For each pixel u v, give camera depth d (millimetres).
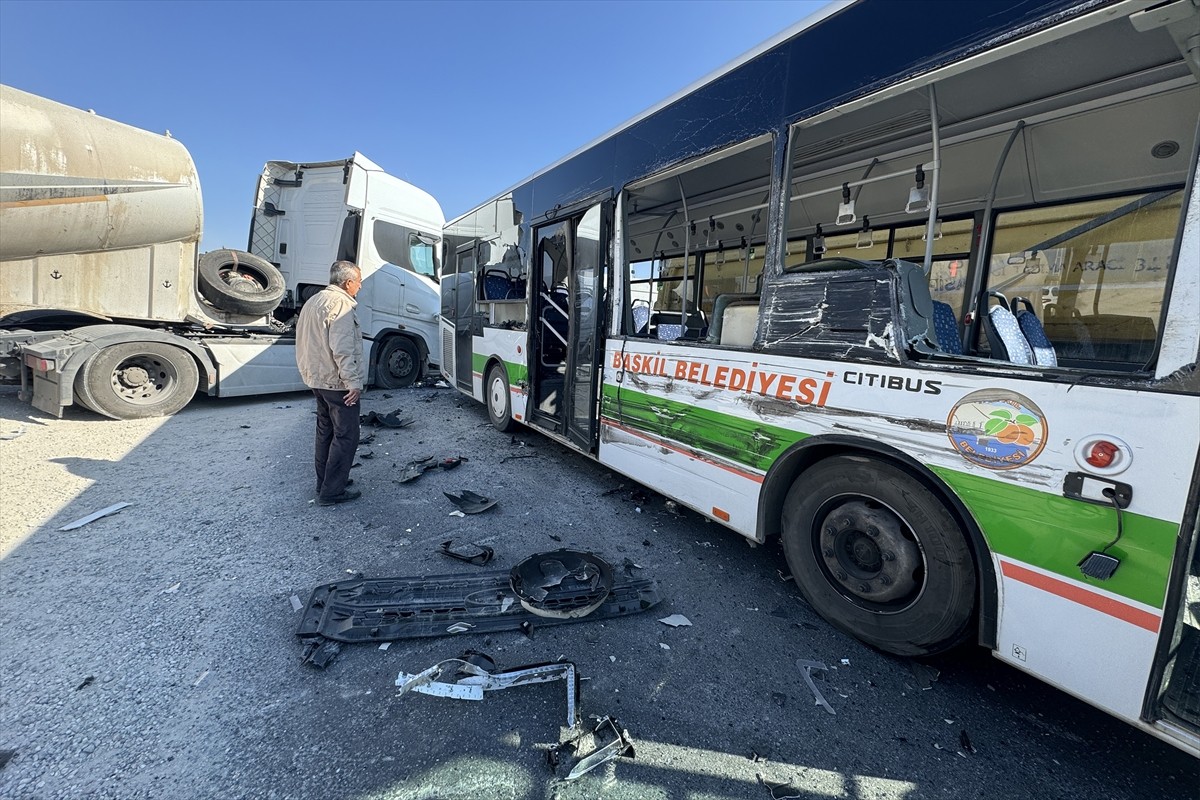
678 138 3451
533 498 4453
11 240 5590
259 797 1669
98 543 3316
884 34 2295
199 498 4137
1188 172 1554
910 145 3994
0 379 6387
